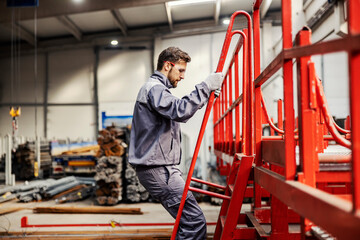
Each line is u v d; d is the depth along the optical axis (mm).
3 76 14250
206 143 11000
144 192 7141
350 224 902
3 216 5941
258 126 2236
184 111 2258
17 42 14055
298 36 1429
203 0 9766
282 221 2119
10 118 14094
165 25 12391
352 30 910
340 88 9789
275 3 10039
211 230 4570
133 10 10883
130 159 2500
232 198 2258
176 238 2506
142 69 13008
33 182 8461
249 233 2354
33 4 7582
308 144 1441
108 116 13195
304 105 1437
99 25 12406
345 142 1633
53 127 13680
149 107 2432
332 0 4832
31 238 4293
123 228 4793
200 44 11883
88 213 6094
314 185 1427
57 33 13258
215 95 2340
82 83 13562
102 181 6996
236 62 3467
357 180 917
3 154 10055
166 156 2461
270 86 10180
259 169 2096
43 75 13906
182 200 2350
